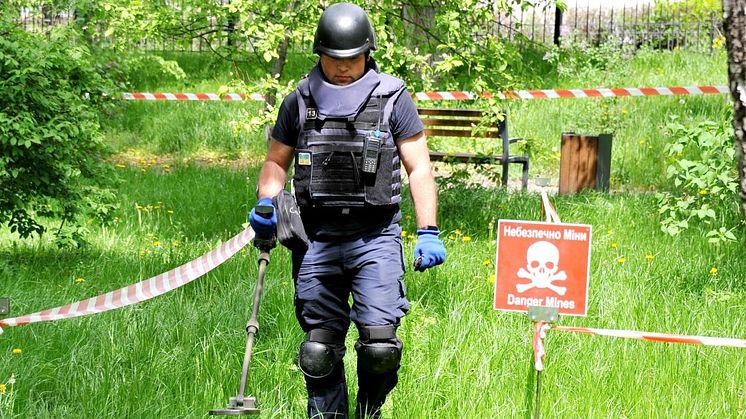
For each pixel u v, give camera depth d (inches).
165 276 285.6
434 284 385.4
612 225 543.2
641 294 371.9
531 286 235.9
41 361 288.4
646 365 292.2
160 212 588.7
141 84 1059.9
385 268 235.0
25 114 423.8
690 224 543.5
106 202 495.2
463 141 853.2
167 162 860.0
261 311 340.2
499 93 523.5
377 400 245.4
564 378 281.3
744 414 266.4
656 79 989.2
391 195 235.6
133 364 287.1
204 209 597.0
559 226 234.4
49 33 490.9
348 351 303.9
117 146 906.7
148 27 551.8
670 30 1143.6
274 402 264.2
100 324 319.9
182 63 1114.1
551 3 536.1
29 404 257.0
